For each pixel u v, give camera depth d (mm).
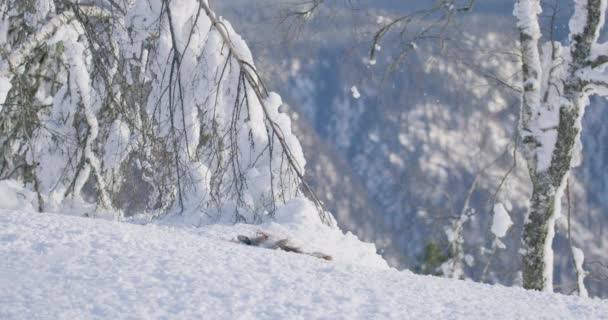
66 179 19078
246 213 16578
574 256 22344
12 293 4633
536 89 20281
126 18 17125
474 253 25266
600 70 19438
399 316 5121
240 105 16500
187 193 16891
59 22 18359
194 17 17172
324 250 13336
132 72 17281
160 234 7375
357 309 5156
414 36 20156
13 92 19047
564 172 20094
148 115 17125
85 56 19422
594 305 6578
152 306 4574
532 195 20438
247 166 17281
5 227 6555
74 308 4406
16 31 18516
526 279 20578
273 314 4707
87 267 5398
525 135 20312
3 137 19266
